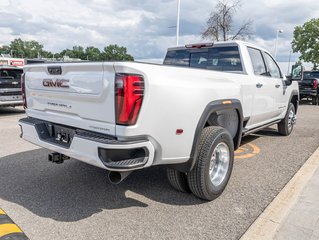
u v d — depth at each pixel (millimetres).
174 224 3170
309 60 47312
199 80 3420
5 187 4082
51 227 3094
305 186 4086
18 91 11359
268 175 4602
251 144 6598
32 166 4938
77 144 3041
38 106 3799
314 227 3068
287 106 7047
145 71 2803
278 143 6703
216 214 3381
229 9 22188
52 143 3432
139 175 4586
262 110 5422
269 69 5875
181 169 3404
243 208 3521
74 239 2893
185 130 3193
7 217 2809
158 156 3094
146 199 3758
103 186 4148
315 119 10695
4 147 6129
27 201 3674
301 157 5574
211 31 20250
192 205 3602
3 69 10883
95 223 3184
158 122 2957
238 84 4297
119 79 2736
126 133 2787
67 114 3369
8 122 9477
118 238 2916
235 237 2939
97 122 3006
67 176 4504
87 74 3008
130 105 2746
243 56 4895
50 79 3461
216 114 3883
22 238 2500
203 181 3477
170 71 3076
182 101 3109
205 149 3436
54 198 3764
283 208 3445
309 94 16641
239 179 4426
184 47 5648
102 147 2801
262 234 2939
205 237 2936
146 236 2951
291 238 2879
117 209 3496
